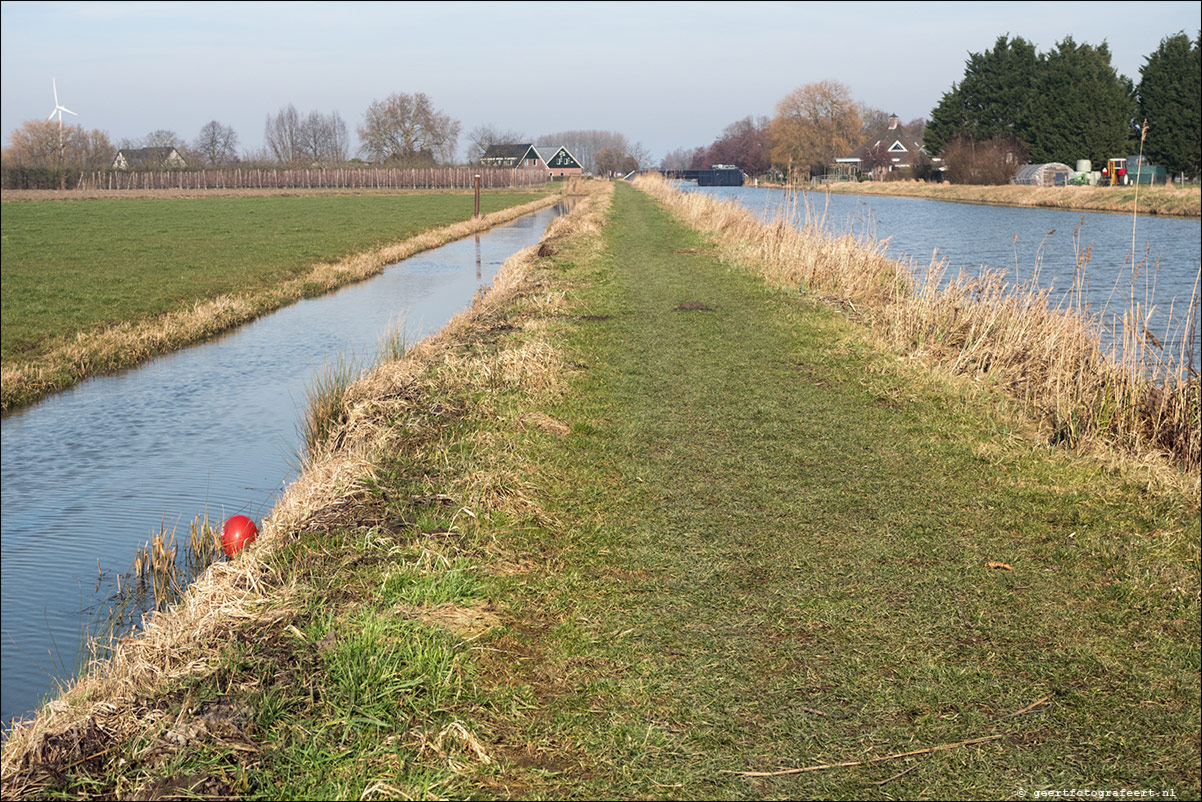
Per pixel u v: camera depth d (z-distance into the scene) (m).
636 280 17.89
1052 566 5.75
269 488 9.29
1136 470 7.54
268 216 49.28
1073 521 6.48
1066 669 4.56
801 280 16.91
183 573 7.22
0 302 20.19
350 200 67.56
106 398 13.23
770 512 6.53
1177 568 5.72
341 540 5.68
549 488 6.84
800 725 3.98
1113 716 4.17
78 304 20.05
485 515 6.12
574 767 3.66
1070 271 24.50
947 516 6.53
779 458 7.71
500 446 7.59
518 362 10.16
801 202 26.23
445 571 5.23
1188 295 20.16
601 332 12.81
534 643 4.65
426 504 6.32
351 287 24.05
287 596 4.88
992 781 3.67
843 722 4.03
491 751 3.74
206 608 4.87
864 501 6.78
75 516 8.49
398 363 11.68
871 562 5.73
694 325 13.35
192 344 16.98
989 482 7.22
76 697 4.24
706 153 141.00
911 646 4.72
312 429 10.38
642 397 9.56
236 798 3.33
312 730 3.74
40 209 55.00
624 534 6.09
